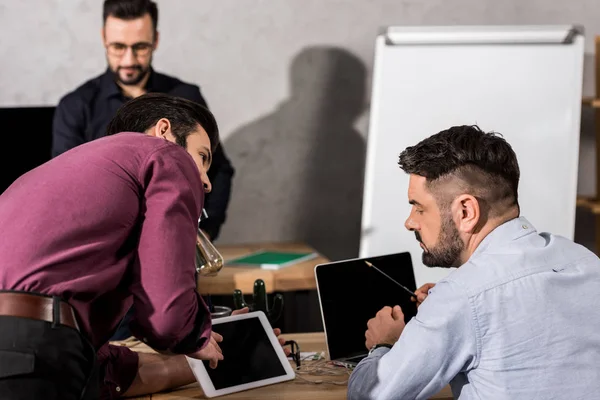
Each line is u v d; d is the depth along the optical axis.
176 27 3.89
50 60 3.84
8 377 1.38
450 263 1.77
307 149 4.05
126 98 3.46
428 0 4.02
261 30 3.95
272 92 3.99
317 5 3.96
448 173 1.72
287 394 1.86
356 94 4.04
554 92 3.44
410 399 1.67
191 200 1.53
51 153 3.50
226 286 3.20
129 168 1.53
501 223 1.73
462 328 1.62
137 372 1.88
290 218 4.07
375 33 4.01
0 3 3.79
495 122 3.44
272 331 2.00
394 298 2.22
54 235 1.46
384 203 3.44
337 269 2.15
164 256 1.48
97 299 1.56
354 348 2.12
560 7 4.07
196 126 1.71
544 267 1.65
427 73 3.46
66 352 1.42
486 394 1.64
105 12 3.37
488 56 3.45
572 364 1.62
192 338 1.55
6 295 1.42
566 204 3.42
